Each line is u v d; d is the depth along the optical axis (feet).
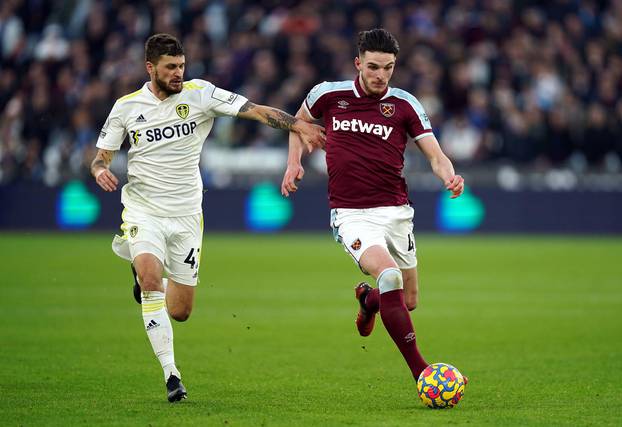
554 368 98.17
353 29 280.51
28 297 148.36
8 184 260.42
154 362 100.12
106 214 259.80
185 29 277.23
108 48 273.33
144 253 84.12
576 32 291.17
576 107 265.54
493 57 278.26
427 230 262.26
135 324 125.39
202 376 93.61
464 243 241.76
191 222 87.92
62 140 261.24
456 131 261.03
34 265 187.83
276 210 262.88
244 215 262.67
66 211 260.42
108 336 116.16
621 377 93.15
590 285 168.55
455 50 270.05
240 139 262.47
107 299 147.33
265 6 291.79
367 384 89.71
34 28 293.02
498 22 288.92
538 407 78.59
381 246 83.10
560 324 128.06
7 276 172.24
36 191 260.62
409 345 80.38
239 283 168.14
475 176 261.44
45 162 262.26
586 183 263.08
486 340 115.96
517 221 262.67
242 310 139.54
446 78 267.18
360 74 86.28
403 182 87.15
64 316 131.23
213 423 71.36
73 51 274.98
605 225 263.70
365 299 88.79
